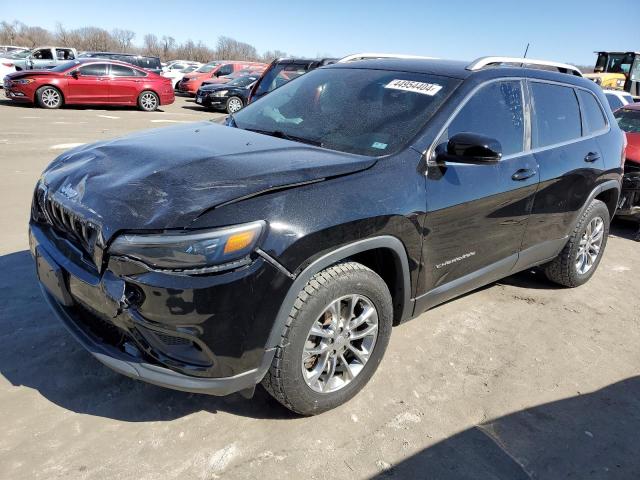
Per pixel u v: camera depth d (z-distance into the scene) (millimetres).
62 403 2738
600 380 3373
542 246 4070
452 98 3191
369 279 2697
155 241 2182
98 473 2324
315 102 3541
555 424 2914
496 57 3621
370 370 2936
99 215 2350
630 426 2955
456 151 2871
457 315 4062
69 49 22922
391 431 2742
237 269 2232
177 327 2225
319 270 2471
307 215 2381
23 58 23359
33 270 4168
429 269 3070
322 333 2617
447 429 2797
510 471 2555
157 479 2322
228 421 2711
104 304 2346
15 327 3355
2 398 2732
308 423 2742
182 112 18062
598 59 16188
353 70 3805
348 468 2479
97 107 17469
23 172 7324
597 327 4086
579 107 4297
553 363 3514
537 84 3867
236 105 18438
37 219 2975
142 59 23812
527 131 3688
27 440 2473
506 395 3127
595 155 4320
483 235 3379
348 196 2547
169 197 2326
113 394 2838
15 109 14906
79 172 2736
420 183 2869
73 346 3213
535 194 3709
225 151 2805
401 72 3566
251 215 2268
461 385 3184
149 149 2844
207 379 2334
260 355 2396
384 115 3201
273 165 2600
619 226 7199
